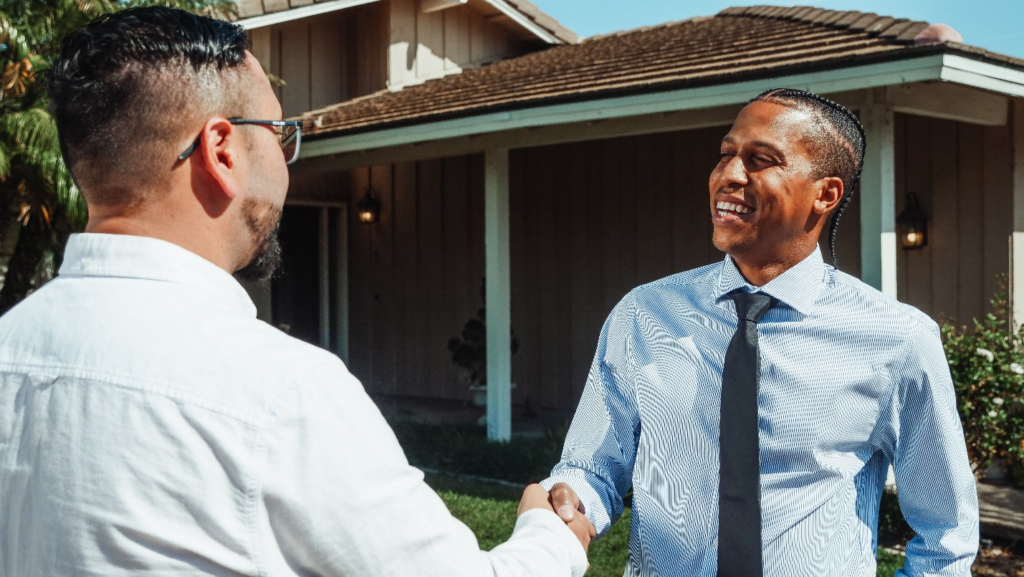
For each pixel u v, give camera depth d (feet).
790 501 5.83
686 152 27.73
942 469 5.95
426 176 34.76
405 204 35.53
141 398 3.44
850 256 24.93
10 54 23.58
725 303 6.24
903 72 15.37
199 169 3.85
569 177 30.94
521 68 30.71
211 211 3.93
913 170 23.38
